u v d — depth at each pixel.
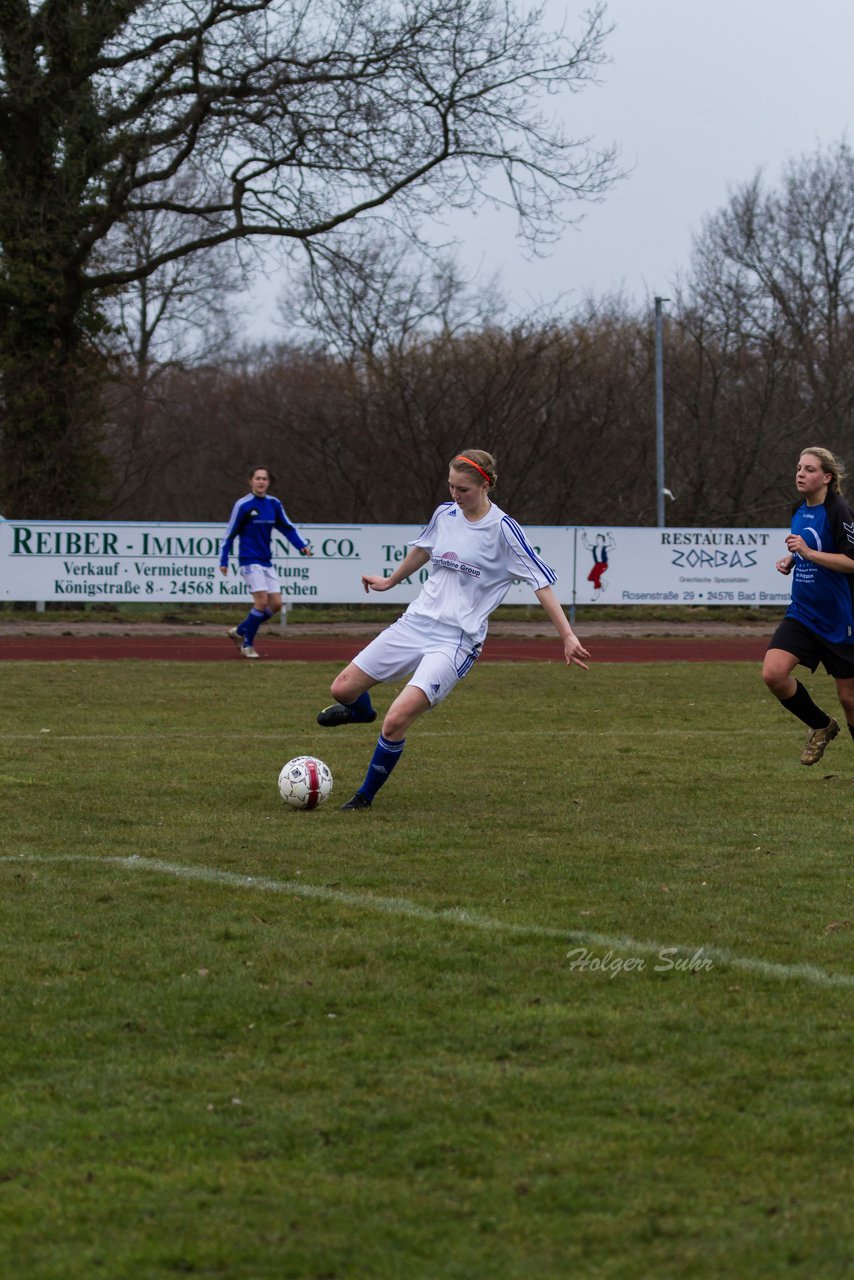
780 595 71.25
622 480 115.50
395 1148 10.04
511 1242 8.75
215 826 21.59
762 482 116.62
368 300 82.56
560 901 17.02
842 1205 9.24
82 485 84.94
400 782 26.12
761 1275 8.38
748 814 23.05
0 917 16.06
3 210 78.69
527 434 111.50
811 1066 11.61
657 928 15.79
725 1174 9.67
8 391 82.19
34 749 29.59
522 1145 10.10
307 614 75.88
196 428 136.75
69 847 19.89
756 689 44.78
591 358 115.00
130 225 84.75
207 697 40.47
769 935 15.55
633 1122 10.48
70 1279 8.32
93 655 55.59
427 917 16.17
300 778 22.97
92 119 75.94
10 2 76.00
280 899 17.03
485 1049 11.96
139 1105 10.78
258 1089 11.09
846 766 28.56
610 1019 12.71
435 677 22.72
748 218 121.50
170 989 13.52
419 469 108.12
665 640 68.75
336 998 13.27
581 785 25.95
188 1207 9.20
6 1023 12.55
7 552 65.19
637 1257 8.56
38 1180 9.58
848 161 122.69
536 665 53.59
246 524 53.34
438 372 110.44
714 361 118.88
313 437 113.00
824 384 119.44
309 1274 8.38
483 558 22.72
